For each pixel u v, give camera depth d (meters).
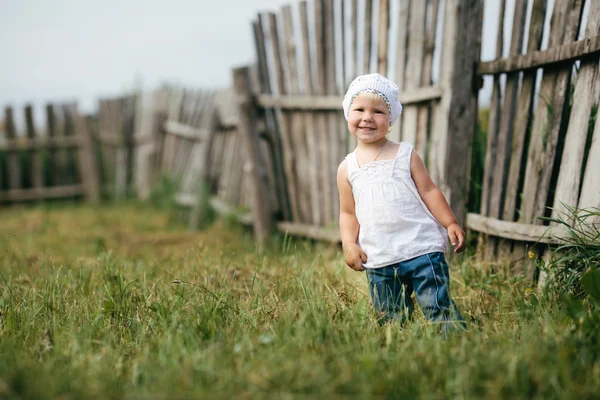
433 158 3.79
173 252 4.98
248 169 5.48
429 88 3.76
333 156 4.93
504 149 3.44
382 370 1.97
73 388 1.88
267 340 2.22
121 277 3.09
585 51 2.79
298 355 2.11
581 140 2.92
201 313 2.55
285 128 5.29
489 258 3.56
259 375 1.89
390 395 1.83
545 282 2.84
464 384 1.81
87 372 2.02
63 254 5.18
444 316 2.48
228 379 1.88
